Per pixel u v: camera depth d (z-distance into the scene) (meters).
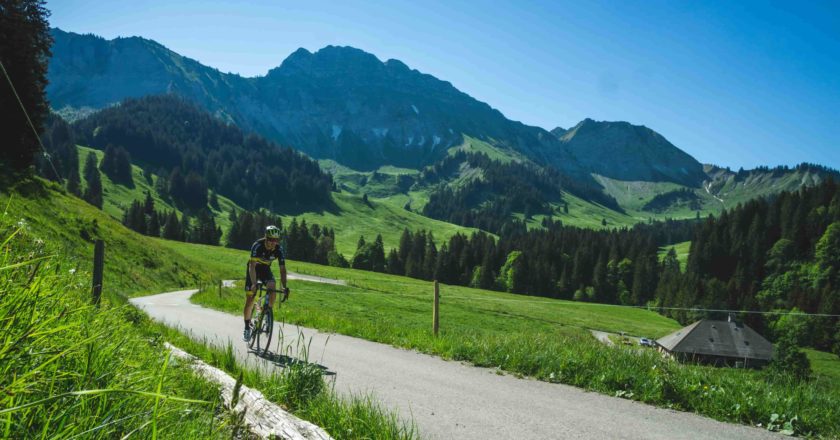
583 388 7.16
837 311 126.94
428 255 176.75
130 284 34.84
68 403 1.96
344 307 59.38
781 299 146.00
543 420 5.43
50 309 2.51
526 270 172.00
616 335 69.88
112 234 44.28
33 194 35.59
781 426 5.58
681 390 6.41
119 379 2.56
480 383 7.18
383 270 179.25
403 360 8.78
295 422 3.80
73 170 197.25
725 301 149.50
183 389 4.10
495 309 80.75
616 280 184.62
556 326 71.31
